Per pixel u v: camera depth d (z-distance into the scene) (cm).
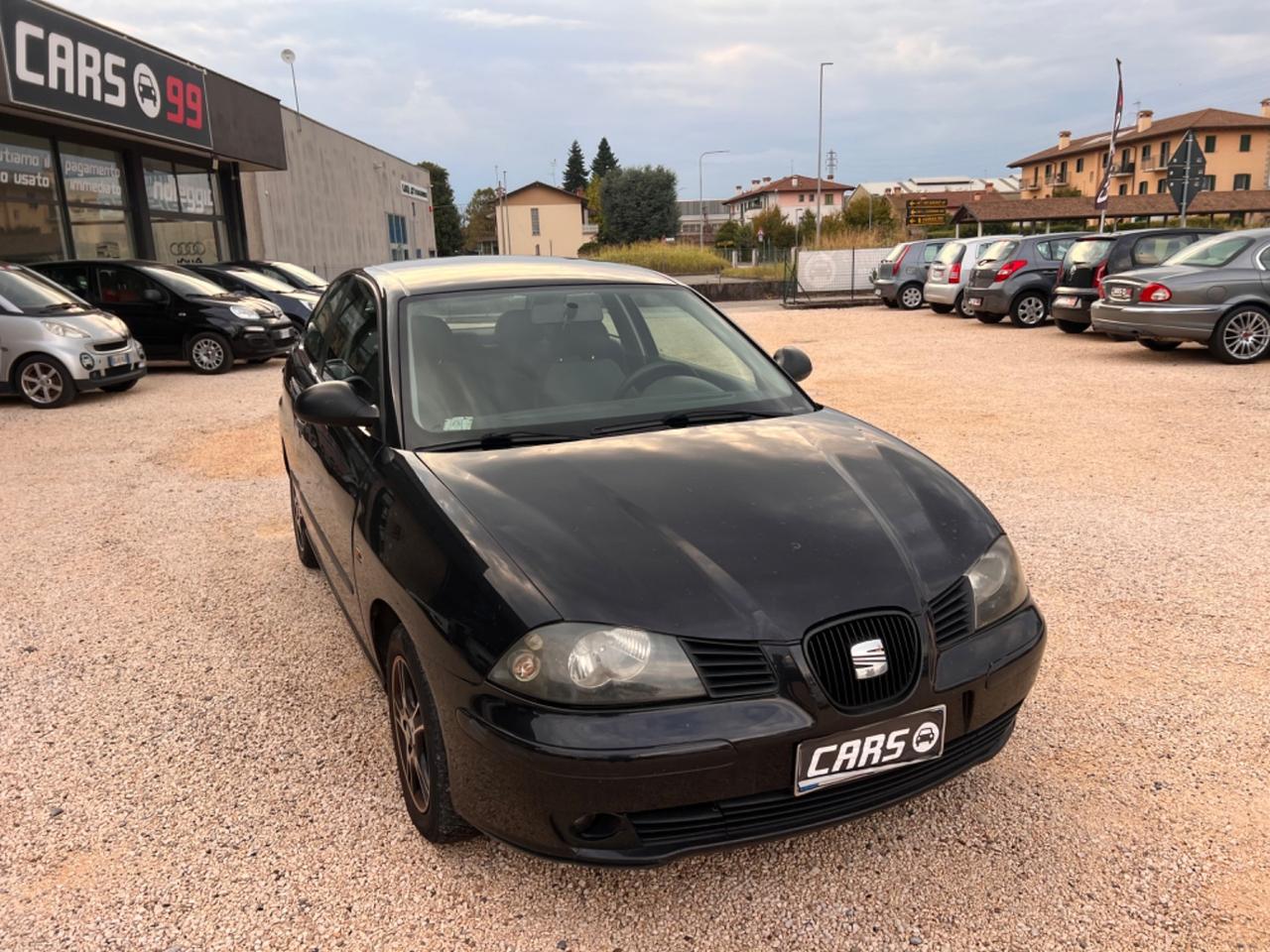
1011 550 266
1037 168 9594
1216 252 1102
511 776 214
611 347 351
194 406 1020
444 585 232
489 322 346
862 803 229
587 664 210
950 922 229
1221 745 302
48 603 450
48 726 333
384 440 301
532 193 8244
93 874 253
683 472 270
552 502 251
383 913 236
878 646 222
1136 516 537
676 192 7150
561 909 236
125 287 1310
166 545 534
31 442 830
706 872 249
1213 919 228
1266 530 507
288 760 308
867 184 12069
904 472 284
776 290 3195
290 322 1411
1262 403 844
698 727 208
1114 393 923
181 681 366
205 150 1895
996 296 1652
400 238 4256
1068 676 350
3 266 1075
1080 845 256
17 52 1312
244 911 238
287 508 605
